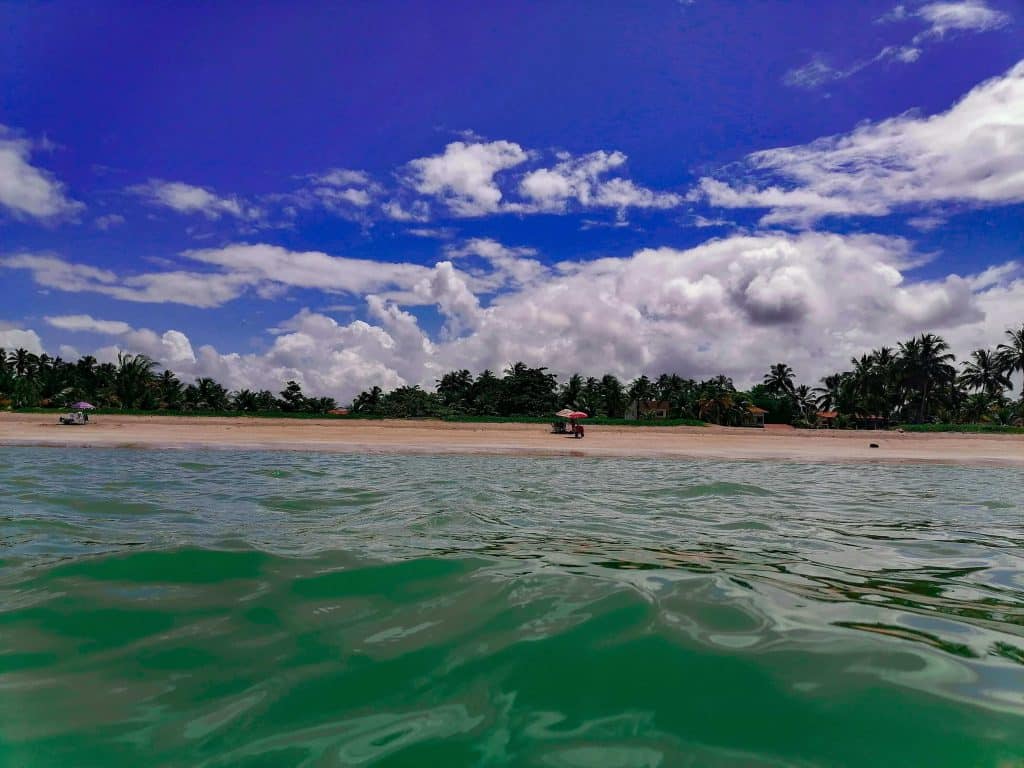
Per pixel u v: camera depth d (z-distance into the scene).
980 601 3.39
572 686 2.24
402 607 3.11
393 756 1.79
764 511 7.26
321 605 3.12
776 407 77.62
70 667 2.37
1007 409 67.81
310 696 2.15
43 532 4.98
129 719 2.00
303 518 5.89
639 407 78.38
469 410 75.25
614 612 3.03
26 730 1.93
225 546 4.46
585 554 4.42
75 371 68.38
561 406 75.56
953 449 29.14
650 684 2.25
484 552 4.40
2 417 37.66
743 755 1.81
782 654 2.53
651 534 5.43
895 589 3.62
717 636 2.72
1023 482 12.29
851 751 1.83
